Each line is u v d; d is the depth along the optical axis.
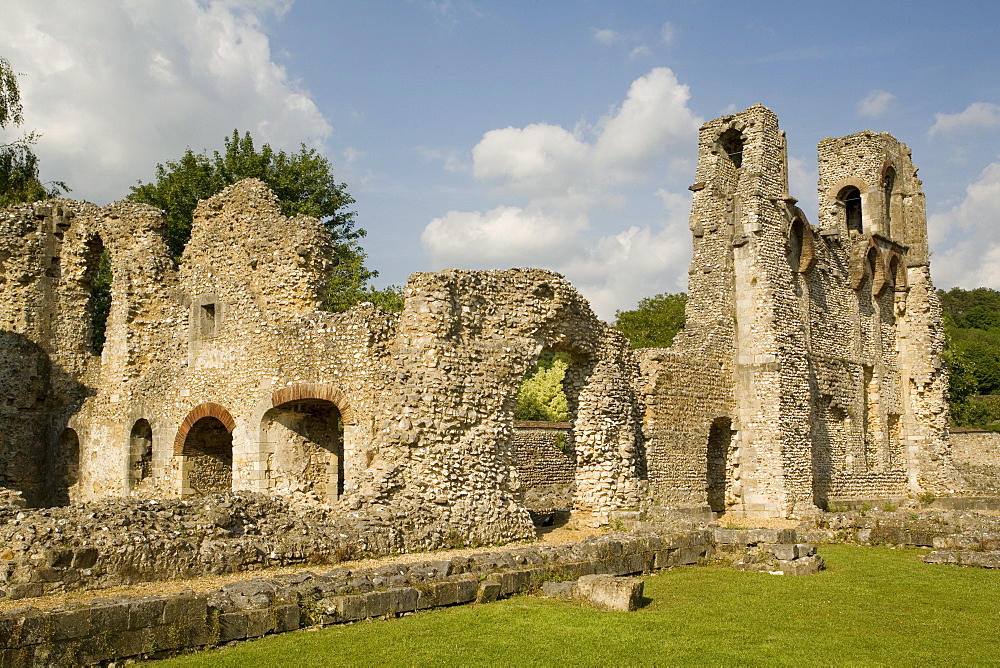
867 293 39.94
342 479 26.20
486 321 23.59
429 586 13.88
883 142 40.69
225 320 25.88
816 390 35.06
